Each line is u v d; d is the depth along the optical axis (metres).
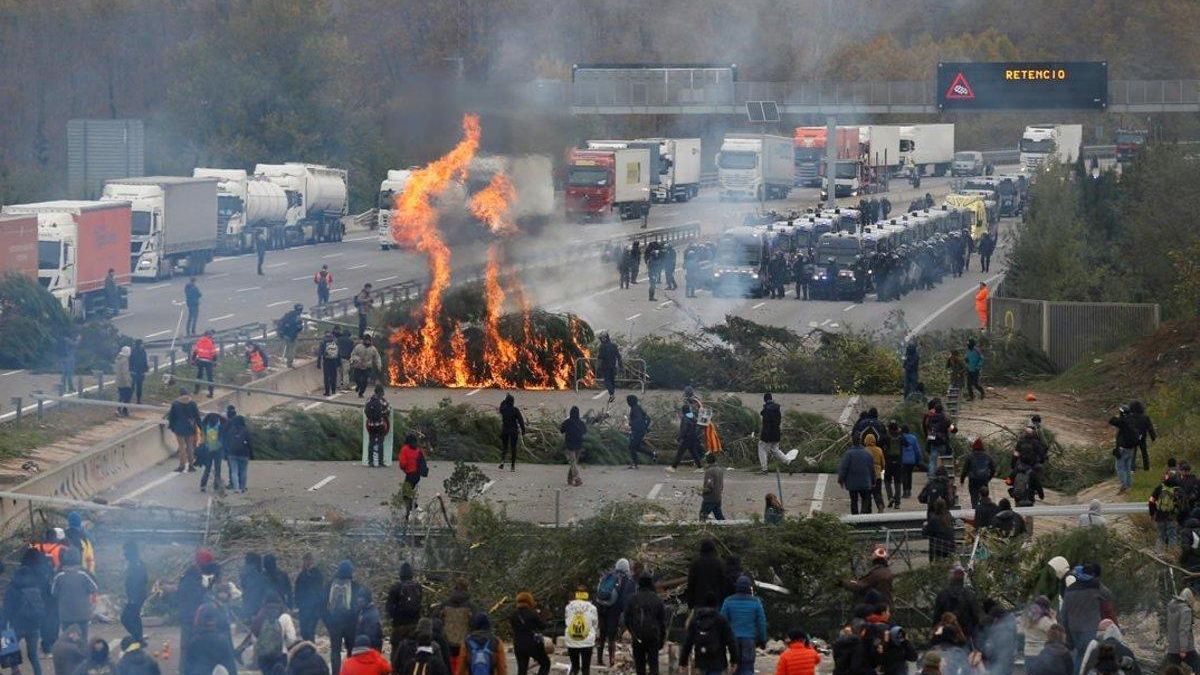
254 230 163.75
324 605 44.38
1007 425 86.62
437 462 76.00
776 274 135.88
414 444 60.94
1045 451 69.50
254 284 138.38
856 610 40.84
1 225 97.75
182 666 41.44
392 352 96.62
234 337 100.25
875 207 175.75
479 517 55.03
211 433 66.81
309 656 37.00
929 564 53.25
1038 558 53.25
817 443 78.44
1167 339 100.81
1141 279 121.06
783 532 53.75
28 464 66.25
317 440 77.44
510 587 51.75
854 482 63.19
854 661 39.22
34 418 75.62
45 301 94.62
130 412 79.50
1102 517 57.62
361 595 43.12
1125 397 95.25
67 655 39.66
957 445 77.19
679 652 46.50
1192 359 97.00
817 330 101.62
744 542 53.69
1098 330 109.31
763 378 96.12
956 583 43.88
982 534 54.44
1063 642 39.22
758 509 66.56
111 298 114.81
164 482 69.31
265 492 67.69
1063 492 73.56
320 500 66.12
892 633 39.38
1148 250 121.06
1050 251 124.38
